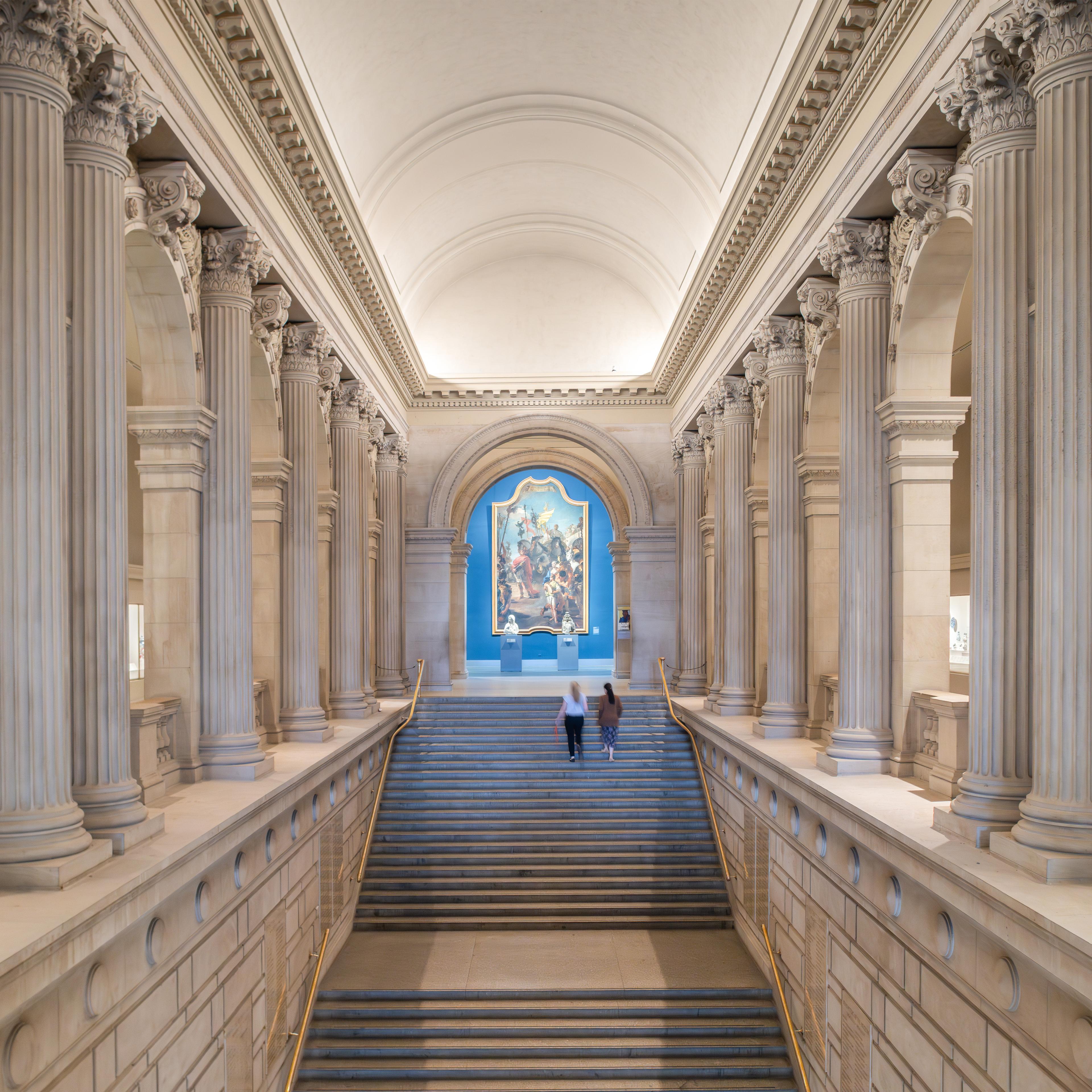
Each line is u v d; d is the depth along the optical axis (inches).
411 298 928.9
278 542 535.2
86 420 269.7
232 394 405.7
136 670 707.4
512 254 1004.6
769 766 450.0
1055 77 238.1
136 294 368.8
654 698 856.9
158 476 386.9
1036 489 243.3
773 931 464.4
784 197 486.6
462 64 616.4
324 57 509.4
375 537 858.8
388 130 639.8
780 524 534.6
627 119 681.6
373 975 478.6
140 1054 245.6
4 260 230.8
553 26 593.6
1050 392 237.5
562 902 579.8
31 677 228.5
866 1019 326.0
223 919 315.3
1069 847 223.5
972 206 291.3
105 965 223.6
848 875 343.9
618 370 1021.8
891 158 353.1
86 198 272.5
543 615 1398.9
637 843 625.6
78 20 247.4
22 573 228.5
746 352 617.0
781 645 530.0
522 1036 429.4
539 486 1406.3
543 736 765.3
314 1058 418.3
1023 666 267.0
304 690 539.8
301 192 493.7
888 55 352.8
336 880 516.7
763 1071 411.2
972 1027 243.3
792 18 461.7
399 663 924.6
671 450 1014.4
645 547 1013.2
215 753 384.5
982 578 275.1
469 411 1023.0
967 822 261.4
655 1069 408.8
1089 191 232.7
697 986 461.4
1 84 232.2
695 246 762.2
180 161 344.5
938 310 378.6
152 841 265.9
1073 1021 194.5
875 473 399.2
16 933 184.4
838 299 448.8
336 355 627.5
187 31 332.2
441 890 586.6
